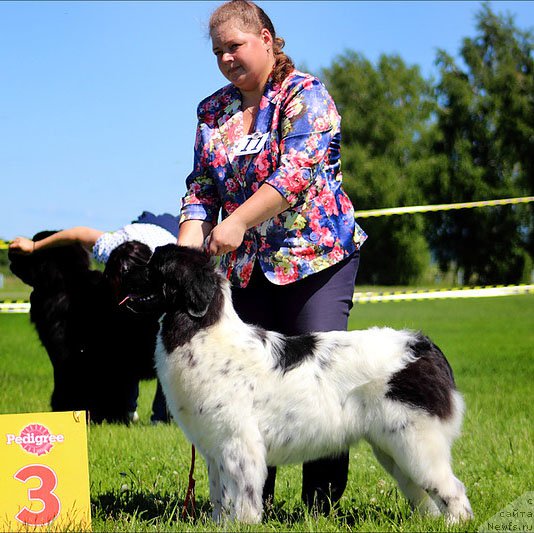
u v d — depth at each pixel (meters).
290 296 5.17
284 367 4.72
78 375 8.34
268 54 5.12
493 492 5.46
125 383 8.43
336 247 5.13
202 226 5.38
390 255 52.41
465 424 7.91
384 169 52.16
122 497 5.48
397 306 29.03
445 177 51.16
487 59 53.25
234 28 5.01
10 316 25.47
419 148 53.53
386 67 54.75
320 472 5.21
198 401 4.68
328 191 5.13
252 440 4.64
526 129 51.09
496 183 51.31
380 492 5.50
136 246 7.64
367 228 52.31
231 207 5.34
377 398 4.72
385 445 4.76
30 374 11.89
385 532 4.43
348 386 4.75
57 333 8.23
